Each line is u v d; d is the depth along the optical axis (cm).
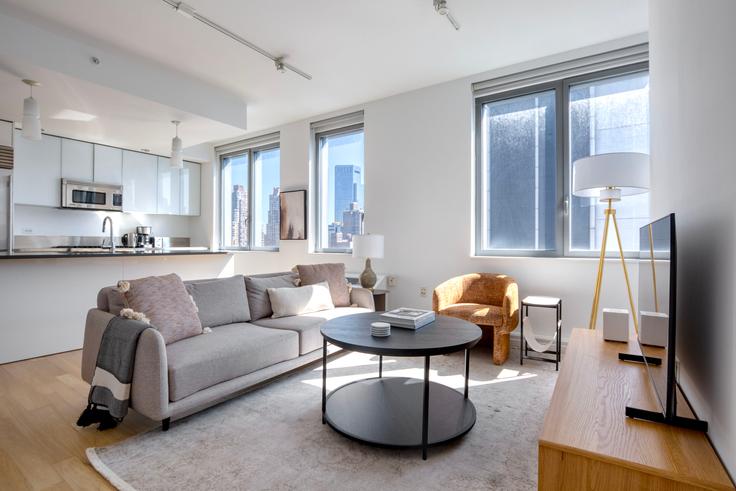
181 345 234
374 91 445
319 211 542
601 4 287
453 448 192
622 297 332
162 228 677
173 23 303
